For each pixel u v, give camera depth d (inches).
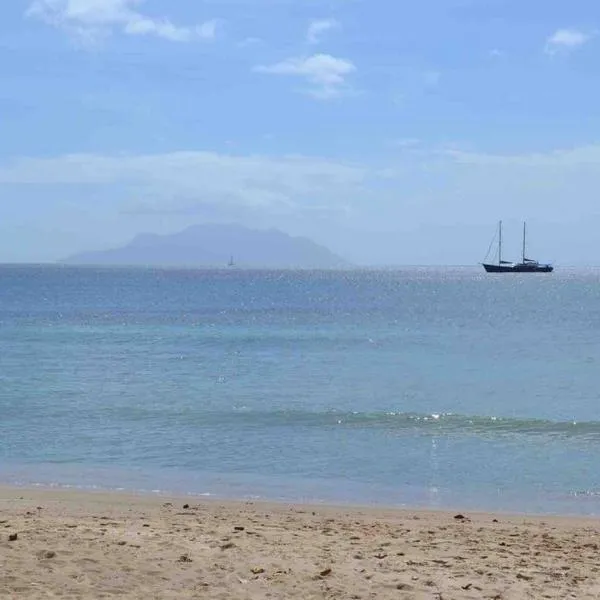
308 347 2448.3
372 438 1084.5
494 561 486.9
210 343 2568.9
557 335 2869.1
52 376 1748.3
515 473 876.0
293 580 423.2
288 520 624.1
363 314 4121.6
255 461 929.5
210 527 573.6
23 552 449.4
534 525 631.8
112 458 937.5
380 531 585.3
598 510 708.7
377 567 457.7
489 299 5787.4
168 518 614.9
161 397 1455.5
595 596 415.5
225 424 1181.7
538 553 518.6
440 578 437.4
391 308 4687.5
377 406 1382.9
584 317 3863.2
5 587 387.2
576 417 1285.7
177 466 896.9
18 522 554.6
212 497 736.3
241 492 766.5
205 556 462.0
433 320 3690.9
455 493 778.2
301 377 1766.7
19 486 771.4
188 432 1115.9
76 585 396.2
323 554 486.3
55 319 3695.9
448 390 1587.1
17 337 2773.1
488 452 995.9
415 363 2034.9
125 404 1365.7
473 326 3312.0
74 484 789.2
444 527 610.2
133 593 389.1
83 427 1146.0
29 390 1529.3
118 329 3142.2
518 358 2150.6
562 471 887.7
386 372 1856.5
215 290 7495.1
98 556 447.8
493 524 632.4
